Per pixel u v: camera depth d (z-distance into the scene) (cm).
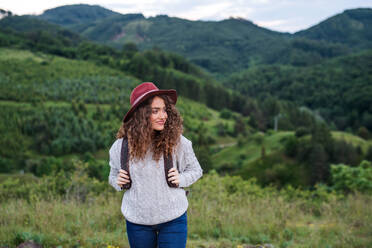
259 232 452
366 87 16238
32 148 8394
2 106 10412
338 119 14550
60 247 307
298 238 449
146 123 161
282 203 643
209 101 14575
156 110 165
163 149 162
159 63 18888
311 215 652
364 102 14788
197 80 17288
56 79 14000
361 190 896
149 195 161
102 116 10431
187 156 174
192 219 467
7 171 6756
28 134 9062
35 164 6178
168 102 170
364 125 13488
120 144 171
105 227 418
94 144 8325
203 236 419
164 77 14938
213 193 680
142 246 168
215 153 8188
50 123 9400
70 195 589
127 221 172
